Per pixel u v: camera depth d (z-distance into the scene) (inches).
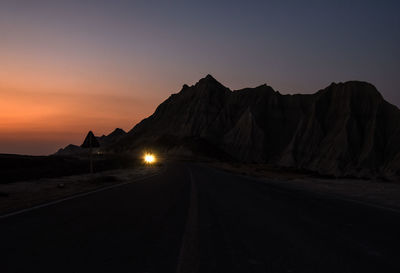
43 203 490.0
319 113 6289.4
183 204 485.7
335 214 411.2
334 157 5462.6
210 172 1619.1
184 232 298.8
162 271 192.1
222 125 7086.6
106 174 1310.3
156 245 252.5
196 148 6259.8
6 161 1617.9
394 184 979.9
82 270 192.2
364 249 247.3
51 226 322.0
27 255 222.2
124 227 319.6
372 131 5546.3
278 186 868.0
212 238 277.6
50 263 205.0
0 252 229.6
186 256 222.7
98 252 231.3
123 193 636.7
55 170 1357.0
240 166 2910.9
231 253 232.2
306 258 221.9
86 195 600.1
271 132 6678.2
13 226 321.1
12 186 759.7
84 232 296.4
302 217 386.6
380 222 358.9
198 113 7367.1
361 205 498.0
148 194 620.1
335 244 261.6
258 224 340.5
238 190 721.0
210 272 191.5
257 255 227.9
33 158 2126.0
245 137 6530.5
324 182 1065.5
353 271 196.5
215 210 431.5
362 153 5378.9
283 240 273.1
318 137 5989.2
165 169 1929.1
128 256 222.2
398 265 208.8
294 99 7096.5
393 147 5280.5
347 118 5831.7
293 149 5954.7
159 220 357.1
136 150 7450.8
